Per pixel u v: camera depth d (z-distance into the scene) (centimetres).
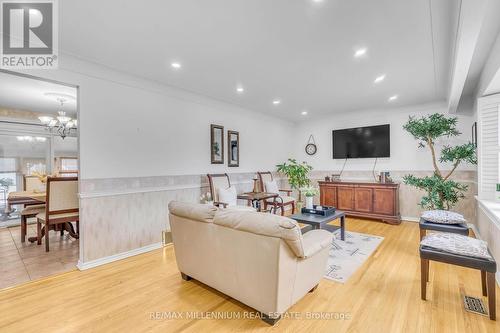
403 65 297
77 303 207
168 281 247
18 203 405
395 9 189
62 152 555
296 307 199
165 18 203
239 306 202
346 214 514
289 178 569
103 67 296
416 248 332
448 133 393
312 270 205
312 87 381
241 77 337
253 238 177
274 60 284
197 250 223
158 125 358
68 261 297
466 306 196
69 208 339
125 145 319
